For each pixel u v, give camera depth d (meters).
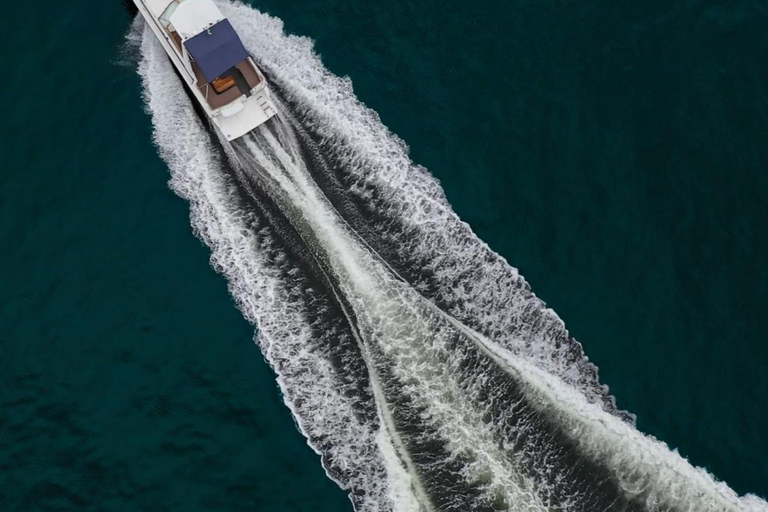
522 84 53.09
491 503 42.53
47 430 45.38
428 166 50.34
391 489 43.38
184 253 48.91
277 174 49.41
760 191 50.06
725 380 45.59
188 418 45.62
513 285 47.50
